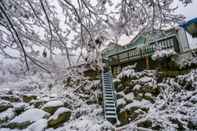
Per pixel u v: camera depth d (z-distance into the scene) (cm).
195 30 931
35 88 812
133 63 1305
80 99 858
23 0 192
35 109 795
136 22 248
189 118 508
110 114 758
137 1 230
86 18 218
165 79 870
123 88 1037
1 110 844
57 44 204
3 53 193
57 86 762
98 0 213
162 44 1170
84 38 212
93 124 582
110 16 223
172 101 582
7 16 163
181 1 227
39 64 199
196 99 575
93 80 1028
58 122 691
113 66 1427
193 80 747
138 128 478
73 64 218
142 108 735
